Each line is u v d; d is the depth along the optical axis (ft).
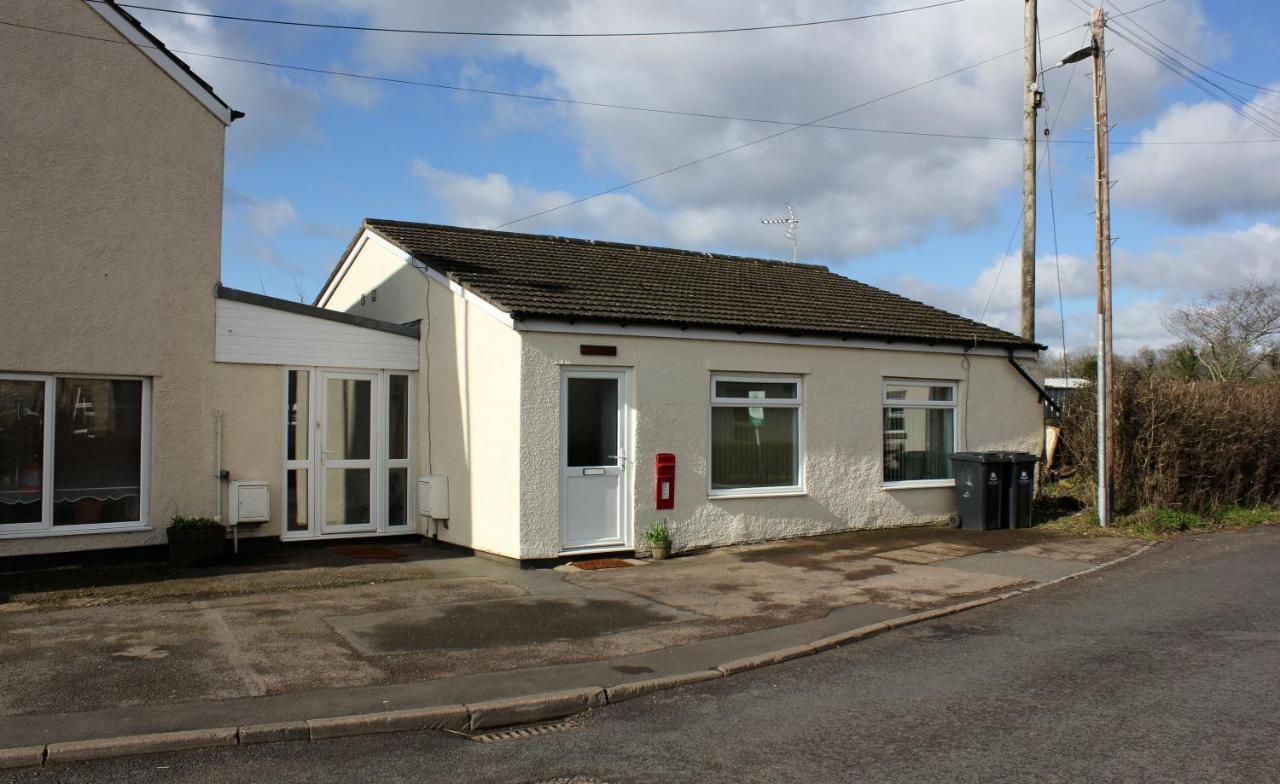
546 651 24.34
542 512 36.29
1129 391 50.26
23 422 33.58
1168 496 49.44
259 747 17.87
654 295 43.37
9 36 32.78
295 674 21.79
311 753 17.62
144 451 35.86
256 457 38.50
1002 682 21.75
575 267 46.32
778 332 42.83
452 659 23.39
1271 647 24.45
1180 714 19.07
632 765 16.94
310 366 40.04
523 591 31.76
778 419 44.11
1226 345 128.26
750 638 25.79
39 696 19.83
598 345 37.86
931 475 49.75
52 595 29.81
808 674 22.99
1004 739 17.83
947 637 26.43
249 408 38.37
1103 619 28.12
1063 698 20.34
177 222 36.52
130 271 35.32
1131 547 41.32
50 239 33.55
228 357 37.81
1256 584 33.19
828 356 45.19
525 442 36.01
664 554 38.45
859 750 17.46
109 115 34.86
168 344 36.22
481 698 20.22
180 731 17.81
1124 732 18.04
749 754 17.40
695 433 40.63
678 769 16.67
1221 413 50.47
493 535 37.42
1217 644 24.82
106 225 34.78
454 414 40.37
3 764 16.52
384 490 42.04
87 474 34.78
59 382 34.27
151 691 20.29
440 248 44.75
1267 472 55.26
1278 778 15.64
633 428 38.75
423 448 42.70
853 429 46.03
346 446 41.24
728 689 21.85
